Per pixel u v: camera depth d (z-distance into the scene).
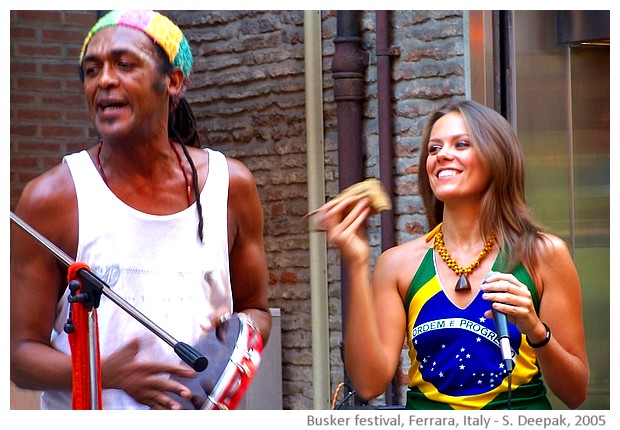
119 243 2.91
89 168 2.93
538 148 5.11
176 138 3.13
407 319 3.07
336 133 5.58
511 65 5.05
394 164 5.31
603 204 5.22
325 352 5.64
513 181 3.05
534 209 5.09
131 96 2.87
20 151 6.63
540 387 2.97
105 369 2.86
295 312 5.84
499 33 5.08
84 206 2.90
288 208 5.88
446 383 2.94
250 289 3.28
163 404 2.88
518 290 2.77
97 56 2.88
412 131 5.25
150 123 2.91
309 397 5.76
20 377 2.94
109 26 2.91
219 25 6.21
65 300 2.96
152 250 2.96
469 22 5.06
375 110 5.39
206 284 3.02
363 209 2.90
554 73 5.14
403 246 3.12
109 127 2.87
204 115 6.30
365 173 5.44
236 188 3.13
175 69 2.97
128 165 2.94
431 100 5.20
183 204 3.02
